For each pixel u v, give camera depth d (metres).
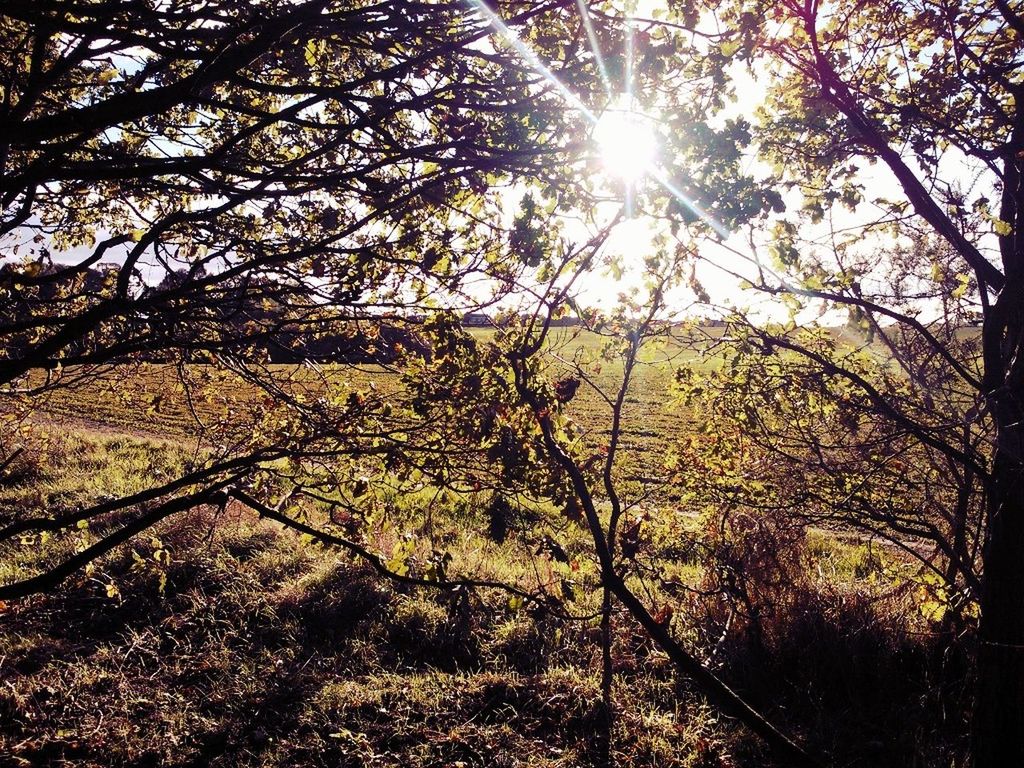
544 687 6.14
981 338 5.32
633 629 6.96
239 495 2.81
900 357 4.95
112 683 6.03
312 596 7.55
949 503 6.17
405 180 2.39
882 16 4.67
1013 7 4.43
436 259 2.54
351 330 3.40
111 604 7.28
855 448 5.10
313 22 2.18
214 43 2.22
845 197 4.14
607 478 4.82
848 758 5.41
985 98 4.37
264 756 5.21
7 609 4.67
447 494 3.84
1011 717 4.58
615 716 5.83
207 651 6.59
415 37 2.41
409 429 3.34
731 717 5.83
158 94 1.93
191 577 7.83
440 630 7.00
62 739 5.27
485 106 2.34
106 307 2.27
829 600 6.93
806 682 6.33
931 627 6.41
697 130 2.28
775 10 4.13
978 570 6.20
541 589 3.78
